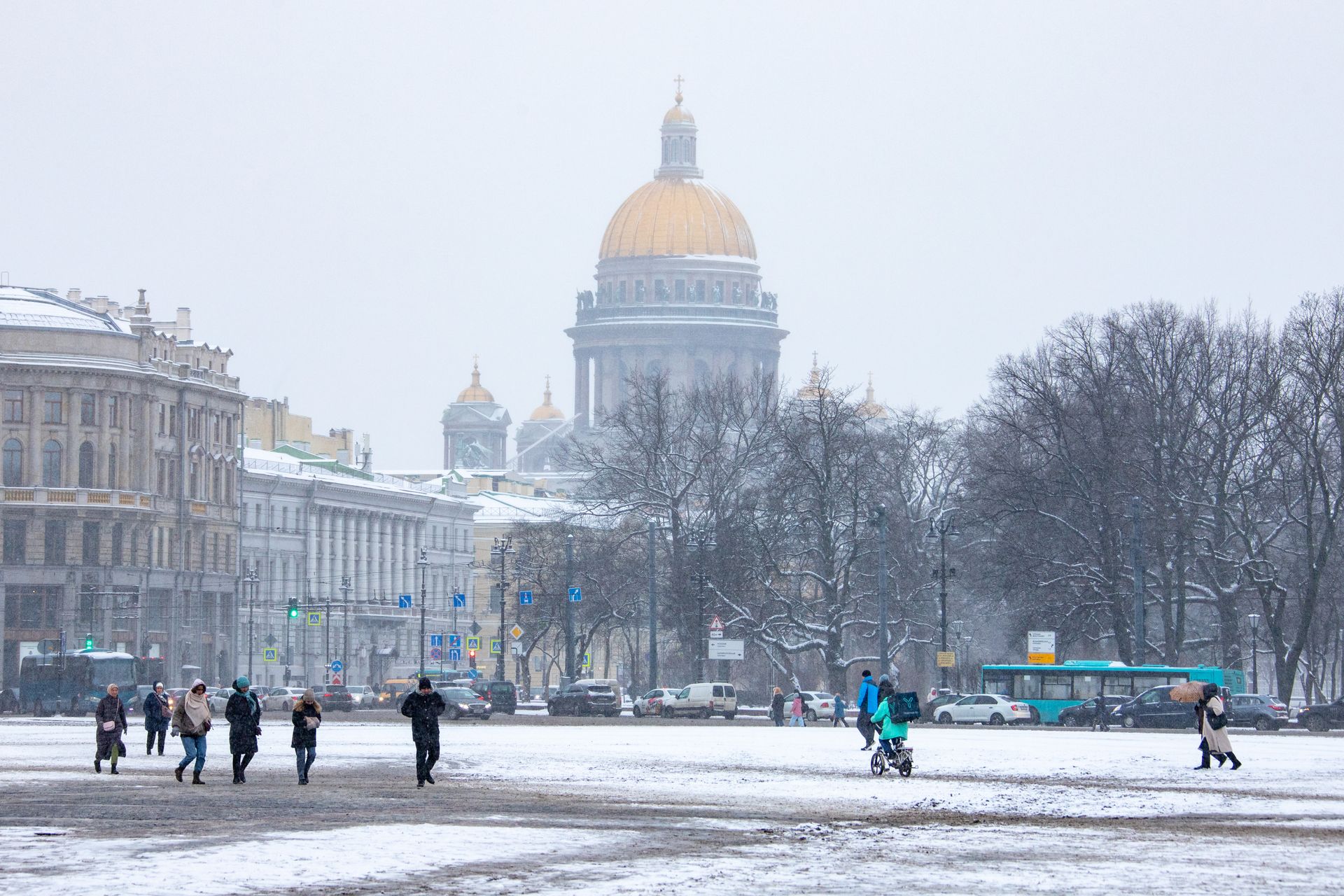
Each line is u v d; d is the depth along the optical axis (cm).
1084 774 9850
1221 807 7619
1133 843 6194
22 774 9600
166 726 11425
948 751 12338
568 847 5922
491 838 6153
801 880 5197
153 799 7781
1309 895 4941
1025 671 19425
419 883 5091
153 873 5241
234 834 6222
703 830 6519
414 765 10344
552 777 9294
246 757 8775
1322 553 19788
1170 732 17000
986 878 5262
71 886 4981
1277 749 12850
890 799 7969
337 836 6159
